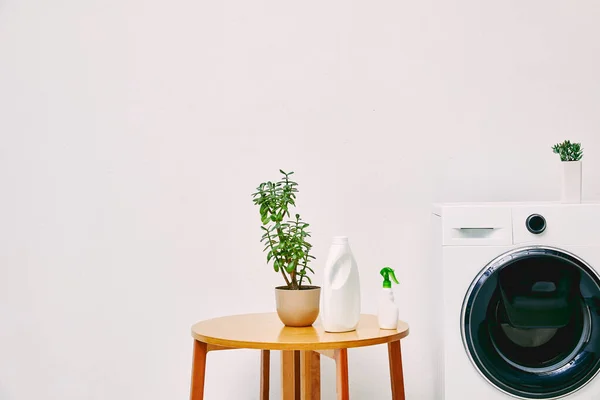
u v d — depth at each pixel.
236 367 2.72
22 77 2.75
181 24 2.79
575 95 2.79
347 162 2.77
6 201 2.73
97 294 2.73
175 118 2.77
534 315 2.21
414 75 2.79
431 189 2.77
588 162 2.78
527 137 2.78
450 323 2.22
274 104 2.78
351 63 2.79
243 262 2.75
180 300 2.74
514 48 2.80
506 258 2.20
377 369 2.74
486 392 2.21
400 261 2.75
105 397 2.71
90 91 2.77
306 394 2.22
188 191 2.76
